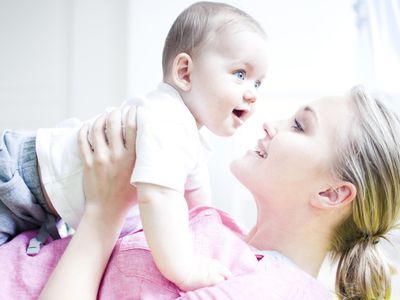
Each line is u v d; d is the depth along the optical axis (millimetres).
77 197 781
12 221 816
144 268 724
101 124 790
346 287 901
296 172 831
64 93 2111
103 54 2090
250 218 1836
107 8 2096
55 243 797
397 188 854
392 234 1092
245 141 1838
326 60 1914
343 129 852
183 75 806
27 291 718
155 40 2004
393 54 1847
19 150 798
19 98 2131
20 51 2141
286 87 1913
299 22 1942
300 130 882
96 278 712
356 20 1901
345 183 830
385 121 875
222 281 698
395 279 1160
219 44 792
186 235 673
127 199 766
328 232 880
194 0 1995
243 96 796
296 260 864
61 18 2123
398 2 1862
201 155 924
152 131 689
